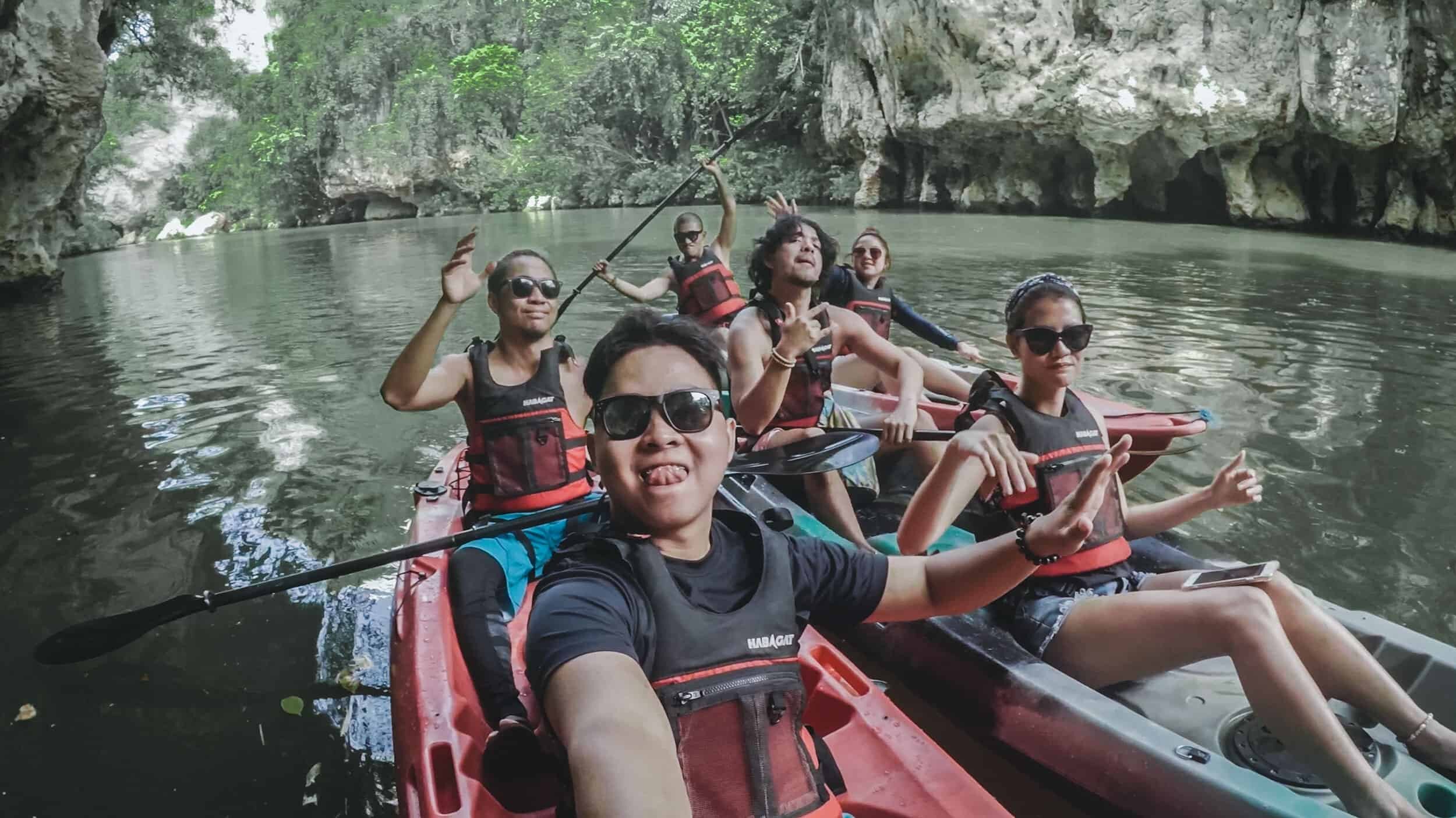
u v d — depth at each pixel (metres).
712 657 1.38
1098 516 2.39
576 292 5.83
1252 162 14.55
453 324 8.94
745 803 1.38
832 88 21.56
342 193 32.81
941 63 17.39
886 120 19.80
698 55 27.28
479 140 31.94
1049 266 10.59
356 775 2.67
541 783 1.99
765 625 1.42
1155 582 2.33
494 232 20.73
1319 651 2.01
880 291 4.73
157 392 6.71
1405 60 11.91
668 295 9.48
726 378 1.50
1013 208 18.83
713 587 1.46
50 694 3.07
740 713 1.38
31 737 2.86
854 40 20.27
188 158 36.06
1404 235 12.59
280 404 6.23
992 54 16.30
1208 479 4.24
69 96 10.58
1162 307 7.98
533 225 22.19
